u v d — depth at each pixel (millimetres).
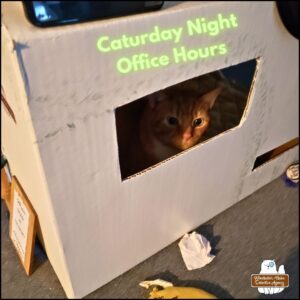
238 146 742
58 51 380
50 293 736
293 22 582
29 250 707
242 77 1061
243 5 526
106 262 689
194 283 756
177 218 758
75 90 418
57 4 374
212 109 985
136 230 682
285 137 869
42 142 432
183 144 823
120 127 848
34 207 645
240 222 878
